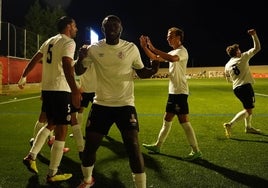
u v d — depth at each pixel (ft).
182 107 18.12
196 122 30.14
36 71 74.90
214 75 162.61
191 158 18.10
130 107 12.12
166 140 22.89
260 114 34.47
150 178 15.46
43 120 18.81
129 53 11.98
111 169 16.71
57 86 15.05
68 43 14.55
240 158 18.60
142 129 27.09
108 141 22.72
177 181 15.06
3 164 17.57
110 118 12.16
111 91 12.04
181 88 18.07
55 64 15.05
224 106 41.63
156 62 12.41
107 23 11.71
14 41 68.13
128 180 15.17
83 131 26.45
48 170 15.14
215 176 15.71
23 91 67.51
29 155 15.62
